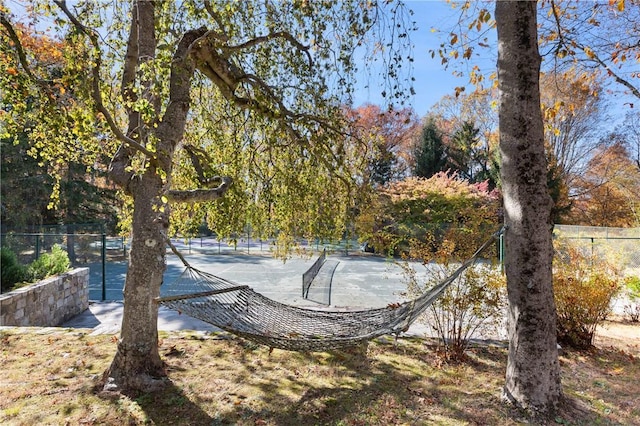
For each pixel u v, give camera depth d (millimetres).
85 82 2727
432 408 3600
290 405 3629
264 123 5211
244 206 5445
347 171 5289
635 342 5906
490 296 5414
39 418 3240
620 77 7199
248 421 3318
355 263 17453
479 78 6539
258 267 16391
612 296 5883
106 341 5184
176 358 4660
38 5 2824
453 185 19469
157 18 3689
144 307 3867
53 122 2932
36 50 3486
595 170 22688
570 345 5570
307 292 10492
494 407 3590
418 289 5277
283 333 3963
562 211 20875
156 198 3773
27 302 6223
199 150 5207
